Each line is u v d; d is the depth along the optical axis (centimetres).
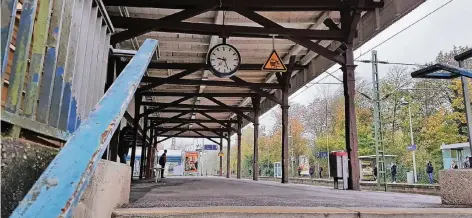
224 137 2448
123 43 856
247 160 5131
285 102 1147
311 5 661
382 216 182
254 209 181
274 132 4953
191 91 1470
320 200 308
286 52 1022
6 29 101
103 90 237
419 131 3028
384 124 3359
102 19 230
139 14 754
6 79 138
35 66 127
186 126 2403
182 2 636
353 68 692
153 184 827
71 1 154
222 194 406
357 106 3675
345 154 714
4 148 97
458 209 200
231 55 735
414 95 3247
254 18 669
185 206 209
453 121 2570
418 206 240
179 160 3831
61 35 150
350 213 180
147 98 1556
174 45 937
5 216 96
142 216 163
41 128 128
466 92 282
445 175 269
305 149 4400
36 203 68
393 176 2423
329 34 697
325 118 4456
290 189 587
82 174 75
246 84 1124
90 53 198
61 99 148
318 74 999
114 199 174
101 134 86
